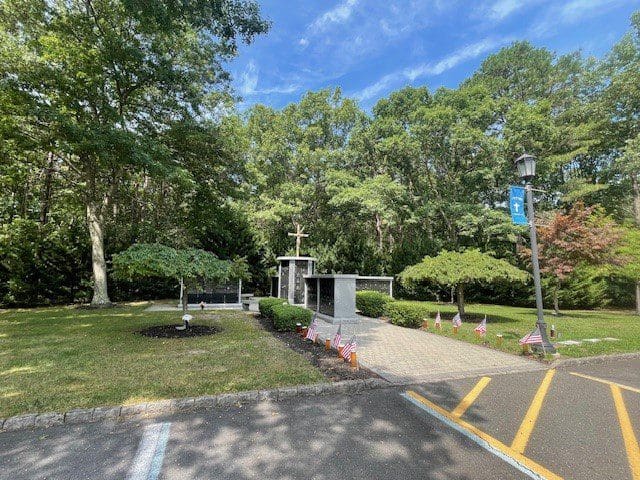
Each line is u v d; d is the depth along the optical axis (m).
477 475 2.68
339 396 4.41
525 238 19.52
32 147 11.92
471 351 6.96
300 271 16.83
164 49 13.02
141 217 18.81
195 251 8.69
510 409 4.04
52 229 16.19
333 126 25.86
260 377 4.88
